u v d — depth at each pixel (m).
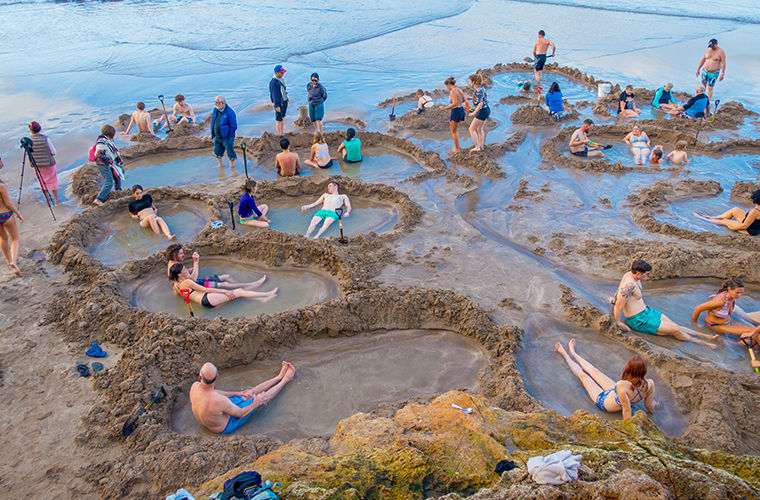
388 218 12.16
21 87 21.31
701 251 10.15
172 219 12.23
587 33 28.86
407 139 16.58
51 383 7.46
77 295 9.20
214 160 15.51
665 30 28.81
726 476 4.69
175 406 7.31
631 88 18.00
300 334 8.46
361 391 7.50
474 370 7.88
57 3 37.94
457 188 13.49
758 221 10.80
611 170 14.29
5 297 9.39
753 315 8.48
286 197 13.20
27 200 12.93
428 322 8.76
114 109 19.17
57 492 5.88
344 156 15.19
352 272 9.70
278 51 26.11
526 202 12.73
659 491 4.32
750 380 7.26
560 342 8.34
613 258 10.34
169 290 9.66
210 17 32.88
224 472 5.93
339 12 33.97
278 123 16.52
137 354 7.66
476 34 29.17
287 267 10.31
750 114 17.73
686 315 8.88
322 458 5.61
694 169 14.30
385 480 5.19
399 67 23.98
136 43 27.39
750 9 32.62
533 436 5.71
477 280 9.80
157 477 5.95
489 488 4.79
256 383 7.73
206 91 21.00
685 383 7.36
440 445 5.60
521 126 17.67
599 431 5.86
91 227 11.61
